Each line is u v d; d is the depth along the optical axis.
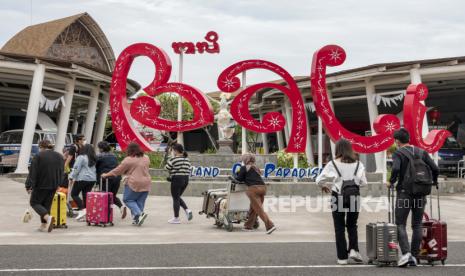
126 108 21.53
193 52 22.61
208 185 21.44
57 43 48.28
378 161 27.45
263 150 43.97
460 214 16.12
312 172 21.78
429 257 8.63
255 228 12.95
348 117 45.62
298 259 9.02
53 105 29.02
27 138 26.98
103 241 10.85
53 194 12.11
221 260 8.86
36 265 8.32
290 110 37.09
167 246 10.27
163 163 26.52
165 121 21.36
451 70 24.92
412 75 25.17
